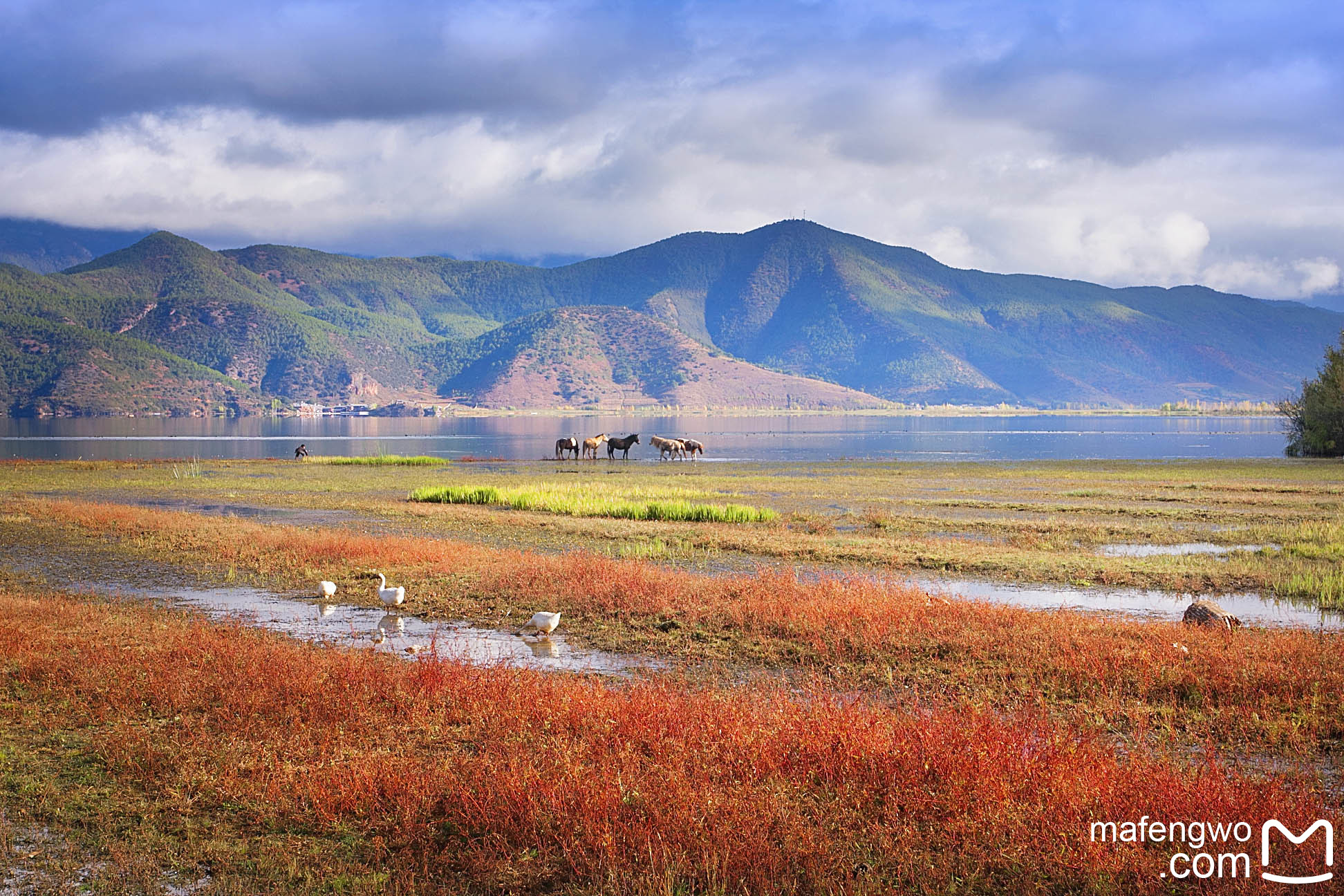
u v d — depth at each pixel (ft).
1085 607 50.72
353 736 27.25
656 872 19.07
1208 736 27.94
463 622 46.52
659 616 45.78
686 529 84.64
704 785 22.08
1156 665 34.14
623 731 26.18
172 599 52.60
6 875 19.97
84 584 56.85
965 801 21.43
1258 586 55.88
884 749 23.93
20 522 85.66
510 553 64.95
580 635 43.42
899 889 18.84
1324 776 25.03
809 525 87.25
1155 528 84.99
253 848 21.08
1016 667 35.50
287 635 43.86
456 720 29.01
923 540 76.54
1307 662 34.45
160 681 32.27
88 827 22.18
